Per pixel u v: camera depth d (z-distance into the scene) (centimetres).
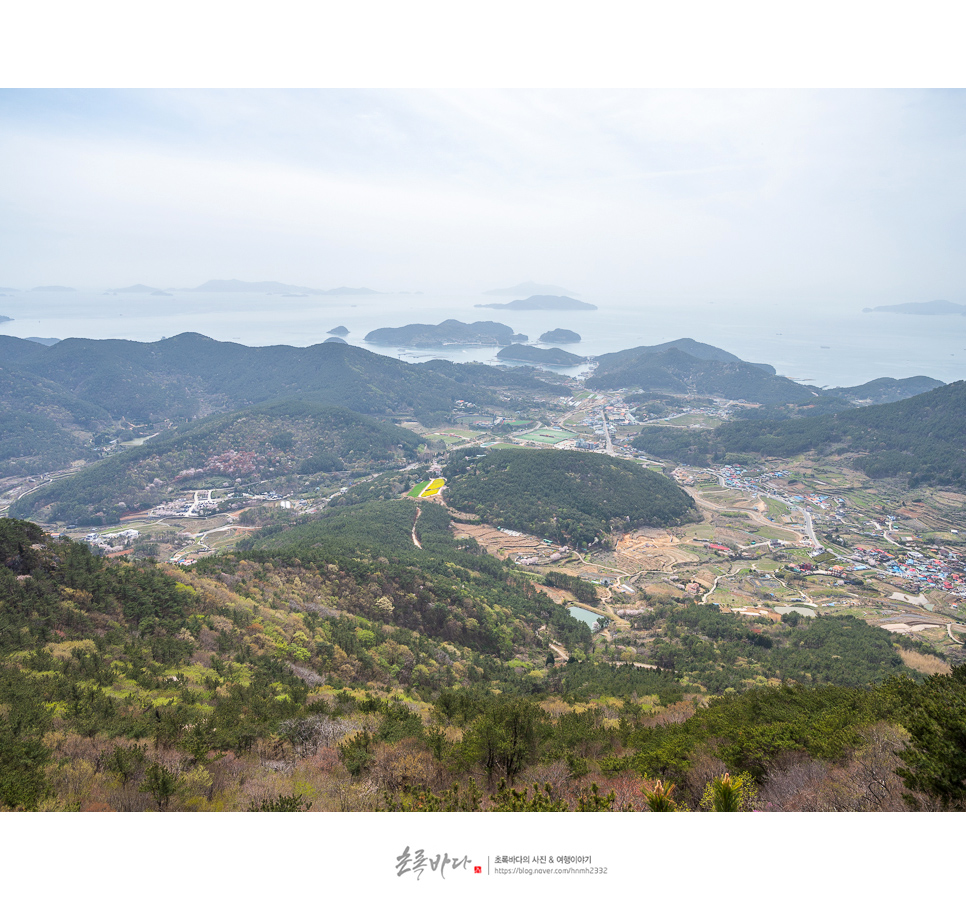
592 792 1825
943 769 1594
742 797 1744
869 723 2417
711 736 2959
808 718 2972
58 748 2577
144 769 2336
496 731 2584
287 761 2841
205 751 2666
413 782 2369
